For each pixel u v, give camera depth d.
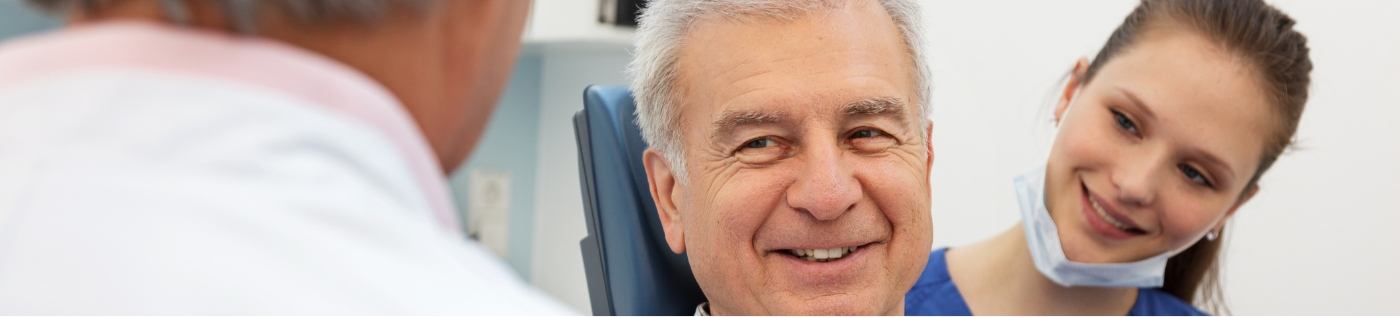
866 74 0.91
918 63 0.96
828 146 0.90
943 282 1.38
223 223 0.32
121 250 0.31
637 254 1.16
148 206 0.32
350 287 0.32
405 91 0.42
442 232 0.38
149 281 0.31
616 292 1.16
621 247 1.16
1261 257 1.32
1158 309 1.32
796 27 0.91
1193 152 1.20
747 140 0.92
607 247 1.17
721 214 0.94
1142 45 1.22
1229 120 1.18
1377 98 1.22
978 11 1.40
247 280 0.31
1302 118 1.26
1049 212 1.30
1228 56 1.17
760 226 0.93
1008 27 1.37
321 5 0.37
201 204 0.33
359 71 0.40
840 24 0.91
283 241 0.32
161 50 0.36
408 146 0.39
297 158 0.34
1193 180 1.21
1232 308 1.33
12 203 0.33
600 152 1.18
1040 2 1.34
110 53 0.36
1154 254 1.26
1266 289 1.32
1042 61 1.34
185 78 0.35
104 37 0.36
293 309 0.31
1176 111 1.19
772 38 0.91
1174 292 1.33
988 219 1.41
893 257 0.94
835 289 0.93
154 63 0.35
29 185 0.33
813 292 0.94
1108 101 1.24
